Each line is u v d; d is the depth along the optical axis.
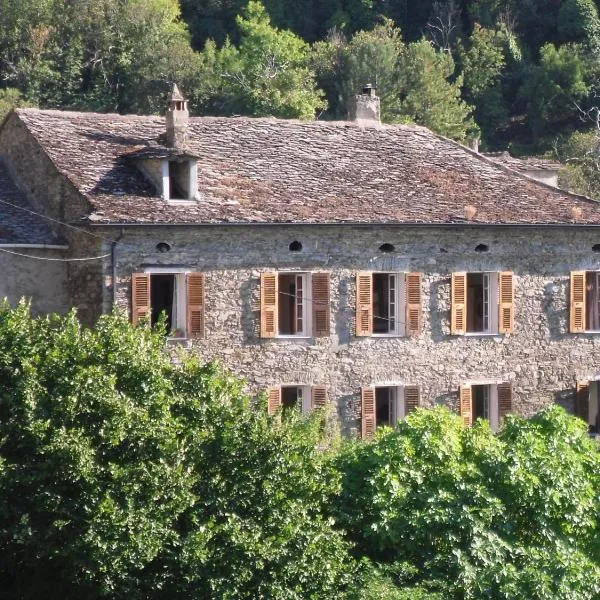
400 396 60.78
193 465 37.94
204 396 39.34
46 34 124.38
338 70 134.75
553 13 147.25
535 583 40.44
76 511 36.00
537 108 136.38
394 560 41.38
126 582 36.56
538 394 63.47
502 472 43.00
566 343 64.06
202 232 56.28
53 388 36.66
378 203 60.38
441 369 61.38
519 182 65.81
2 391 36.69
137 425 36.75
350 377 59.56
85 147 59.16
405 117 128.50
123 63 125.31
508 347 62.78
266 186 59.75
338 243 59.12
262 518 38.41
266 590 37.75
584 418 64.38
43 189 59.00
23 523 35.50
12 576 38.84
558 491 43.00
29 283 56.69
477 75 141.00
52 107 121.00
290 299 59.88
